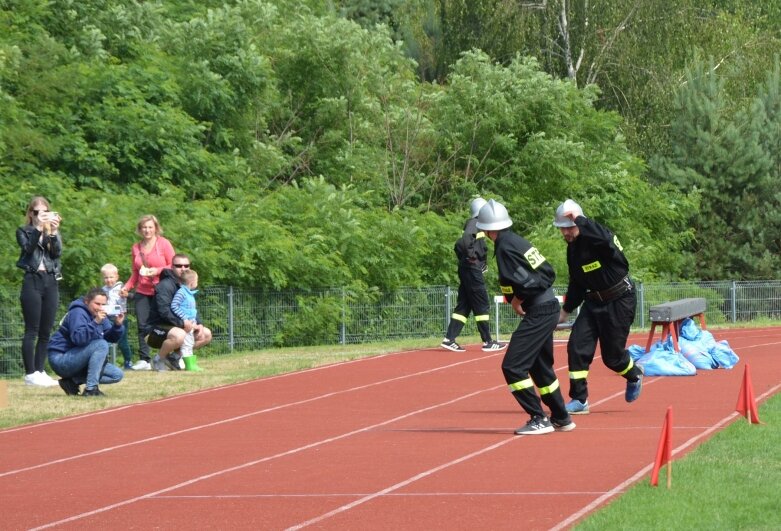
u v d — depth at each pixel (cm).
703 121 6812
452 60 7725
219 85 5119
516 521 1326
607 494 1459
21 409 2452
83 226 3622
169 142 4719
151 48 5238
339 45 5700
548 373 2023
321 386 2897
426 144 5834
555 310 2002
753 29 8150
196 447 1983
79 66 4744
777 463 1612
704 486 1441
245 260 4025
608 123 6388
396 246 4722
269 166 5372
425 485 1570
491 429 2112
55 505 1505
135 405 2567
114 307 3011
